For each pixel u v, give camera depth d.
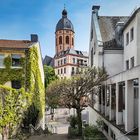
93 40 28.66
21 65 28.22
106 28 27.30
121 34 24.48
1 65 28.03
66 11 104.94
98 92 24.94
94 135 21.45
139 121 10.85
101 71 23.47
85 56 93.44
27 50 28.41
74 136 24.66
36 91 31.19
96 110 26.05
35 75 30.81
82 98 26.02
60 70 92.56
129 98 13.56
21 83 28.08
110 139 18.30
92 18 29.48
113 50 24.19
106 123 20.20
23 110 26.08
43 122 36.81
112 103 18.61
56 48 105.00
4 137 22.08
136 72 11.60
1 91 21.06
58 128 36.66
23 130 26.39
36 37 31.78
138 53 18.55
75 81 24.11
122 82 15.71
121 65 24.05
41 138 24.89
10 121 22.50
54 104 25.55
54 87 24.31
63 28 103.06
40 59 35.62
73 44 105.38
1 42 30.03
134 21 19.17
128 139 12.37
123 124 15.89
